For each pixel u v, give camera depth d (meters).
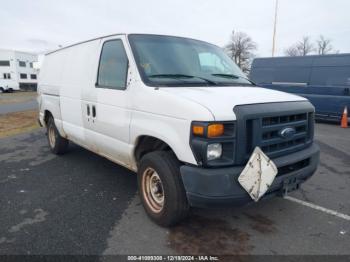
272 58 12.57
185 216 3.24
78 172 5.27
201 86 3.42
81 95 4.55
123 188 4.55
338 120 11.18
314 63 11.24
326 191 4.48
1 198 4.16
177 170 3.08
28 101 25.53
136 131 3.43
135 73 3.47
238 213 3.76
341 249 3.01
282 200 4.14
